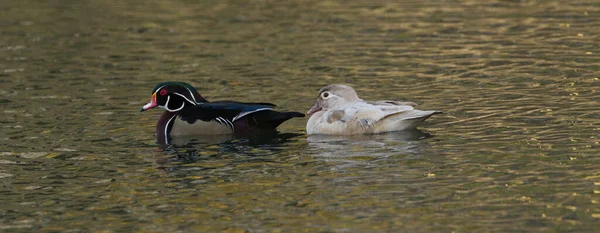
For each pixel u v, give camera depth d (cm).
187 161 1487
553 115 1678
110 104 1958
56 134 1698
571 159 1377
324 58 2389
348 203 1227
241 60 2411
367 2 3272
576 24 2708
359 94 1983
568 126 1586
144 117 1831
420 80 2092
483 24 2784
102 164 1484
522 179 1291
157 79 2217
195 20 3066
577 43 2430
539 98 1836
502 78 2062
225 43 2659
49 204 1285
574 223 1116
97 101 1989
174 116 1694
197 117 1675
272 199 1261
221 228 1159
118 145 1612
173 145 1602
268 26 2902
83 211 1250
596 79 1989
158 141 1634
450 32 2683
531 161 1377
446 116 1723
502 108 1764
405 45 2525
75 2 3506
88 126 1759
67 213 1244
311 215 1189
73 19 3145
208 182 1358
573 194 1218
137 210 1244
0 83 2205
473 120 1675
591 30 2603
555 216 1142
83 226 1190
